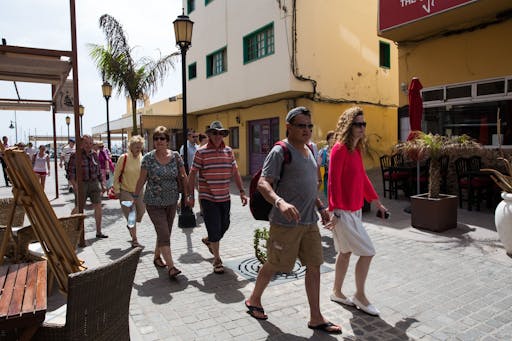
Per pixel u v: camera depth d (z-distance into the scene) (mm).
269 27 14203
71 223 4434
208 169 4953
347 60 14711
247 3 15016
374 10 15570
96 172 6773
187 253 5832
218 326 3551
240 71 15648
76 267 3039
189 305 4000
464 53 9664
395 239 6332
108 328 2346
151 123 20078
